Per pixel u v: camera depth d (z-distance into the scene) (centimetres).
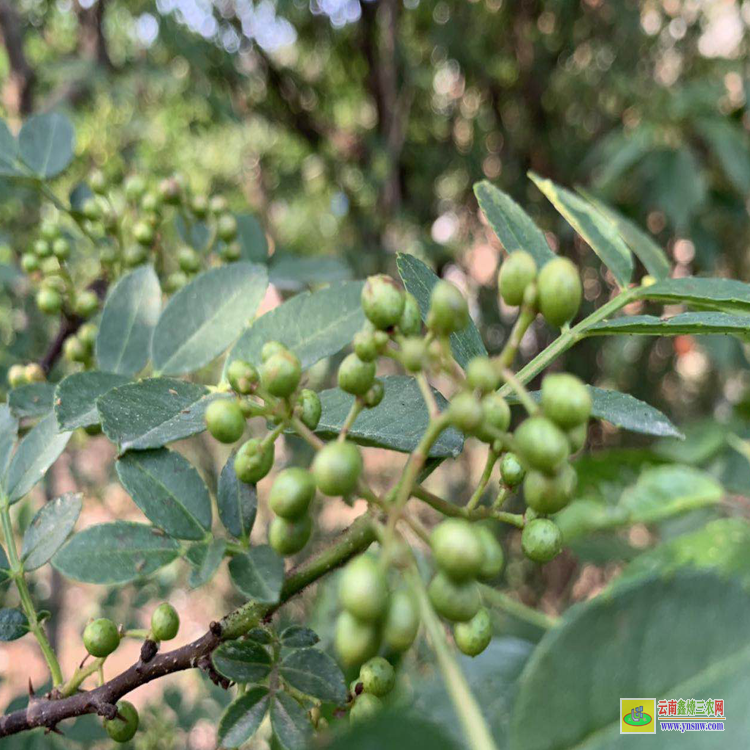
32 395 14
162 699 27
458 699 7
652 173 33
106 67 41
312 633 11
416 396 12
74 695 11
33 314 26
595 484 18
